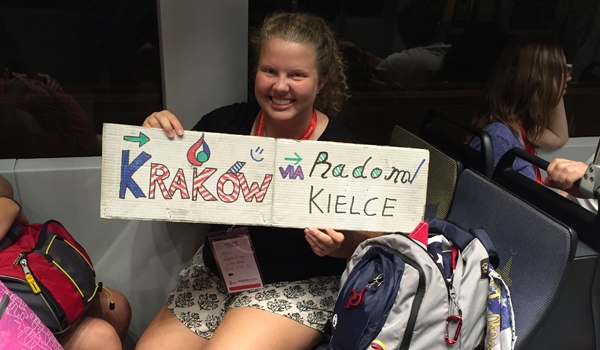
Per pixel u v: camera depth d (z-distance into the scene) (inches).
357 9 66.9
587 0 73.2
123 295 59.5
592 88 80.0
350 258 49.7
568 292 43.2
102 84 61.1
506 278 46.3
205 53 58.5
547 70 61.6
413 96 74.7
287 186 44.2
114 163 42.2
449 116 64.7
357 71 71.1
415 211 45.9
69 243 49.9
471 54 73.9
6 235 47.6
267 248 52.3
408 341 39.2
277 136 51.8
